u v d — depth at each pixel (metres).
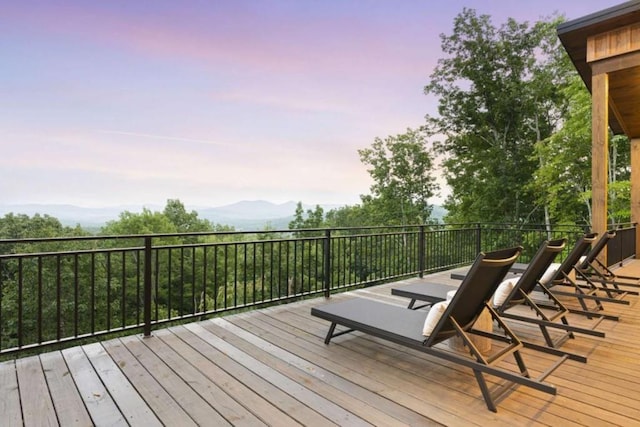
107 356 2.77
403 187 21.94
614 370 2.48
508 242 10.35
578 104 10.93
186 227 35.28
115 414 1.98
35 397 2.17
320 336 3.22
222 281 20.00
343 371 2.51
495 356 2.11
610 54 4.95
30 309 15.55
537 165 14.59
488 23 15.54
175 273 21.25
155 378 2.41
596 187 5.21
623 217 10.51
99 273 17.77
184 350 2.90
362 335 3.25
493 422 1.88
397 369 2.54
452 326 2.27
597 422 1.87
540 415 1.94
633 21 4.70
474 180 15.95
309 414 1.97
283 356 2.77
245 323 3.60
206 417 1.95
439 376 2.43
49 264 16.20
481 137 16.28
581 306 3.87
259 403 2.09
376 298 4.70
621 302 3.55
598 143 5.16
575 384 2.28
